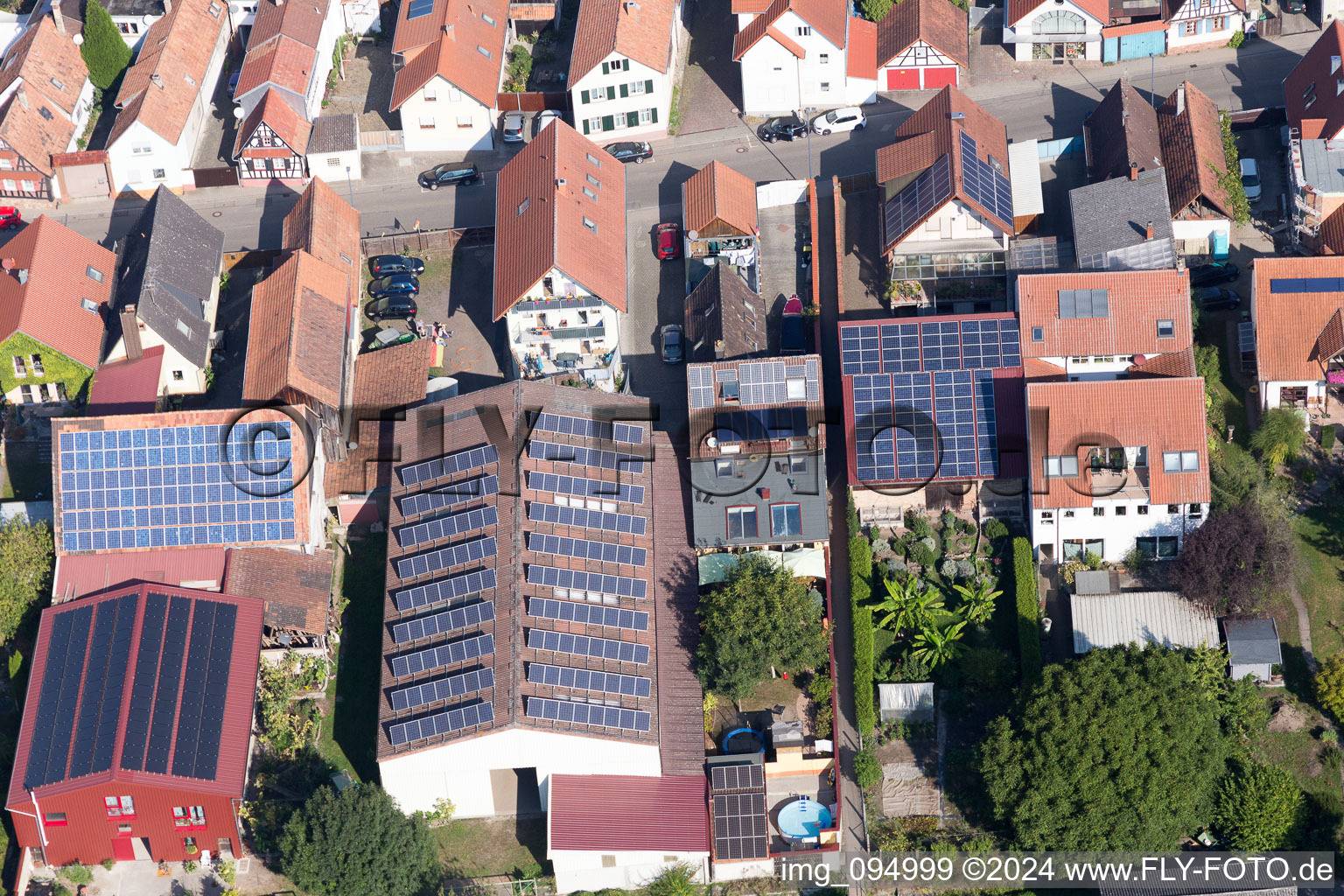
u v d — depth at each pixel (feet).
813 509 365.20
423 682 341.00
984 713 353.92
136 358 396.57
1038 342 380.37
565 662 339.98
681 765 338.34
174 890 336.90
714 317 398.83
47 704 340.39
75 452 368.07
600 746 333.83
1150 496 362.94
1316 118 434.71
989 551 373.20
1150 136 435.12
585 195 421.18
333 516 383.65
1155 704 329.72
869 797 345.51
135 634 343.26
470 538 357.61
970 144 421.18
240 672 347.15
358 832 323.37
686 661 351.46
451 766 336.49
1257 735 348.59
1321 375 385.09
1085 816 322.55
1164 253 398.01
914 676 356.38
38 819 331.36
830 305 417.08
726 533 363.76
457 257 440.45
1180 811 326.03
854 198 442.09
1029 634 355.97
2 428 404.16
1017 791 329.11
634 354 414.82
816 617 351.87
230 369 414.41
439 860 341.62
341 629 370.94
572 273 395.96
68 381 400.88
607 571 354.74
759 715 353.92
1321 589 367.86
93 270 413.18
